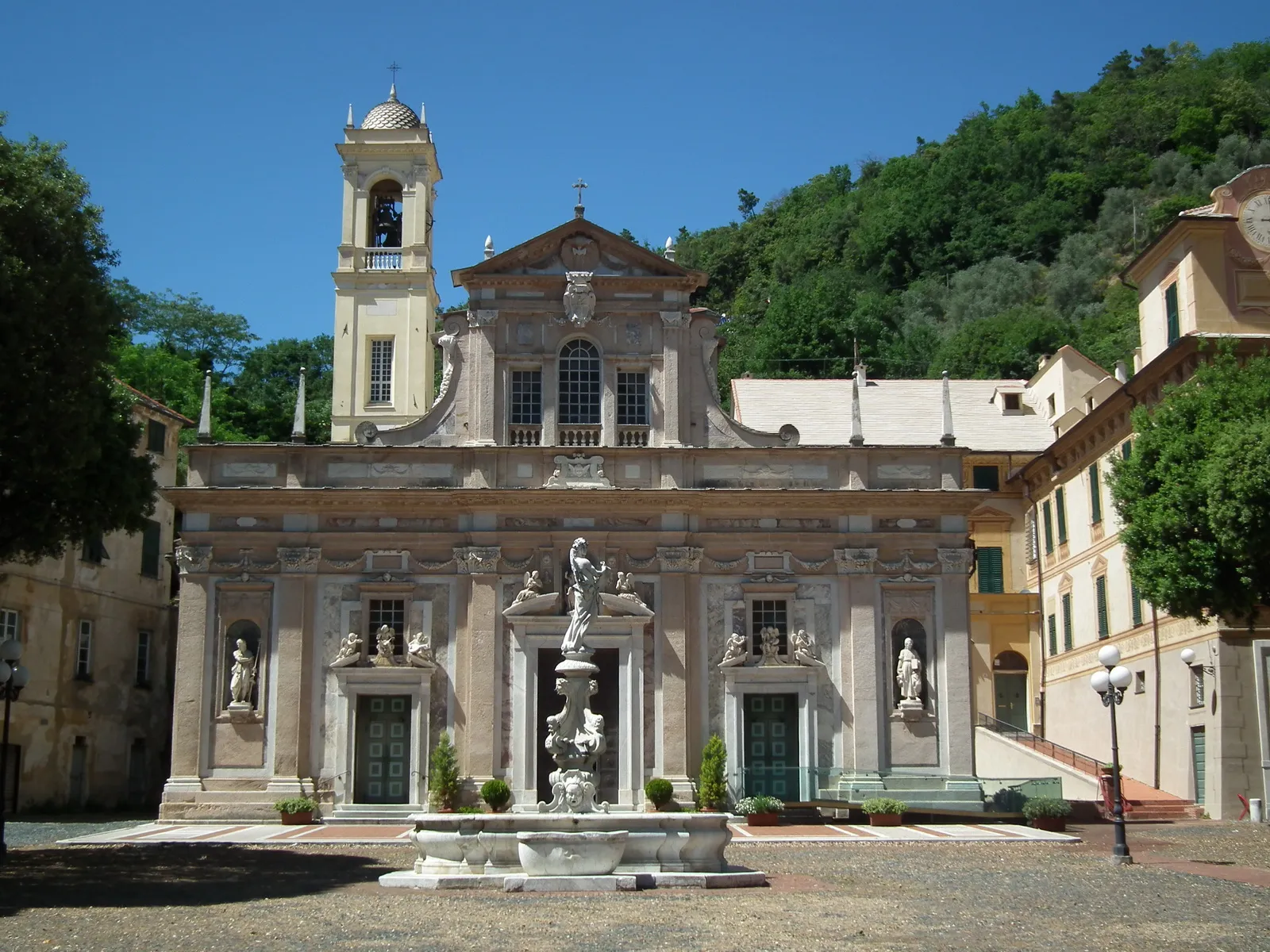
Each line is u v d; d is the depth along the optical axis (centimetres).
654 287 4262
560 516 4100
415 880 2420
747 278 12338
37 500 3002
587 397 4231
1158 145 11225
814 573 4128
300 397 4191
